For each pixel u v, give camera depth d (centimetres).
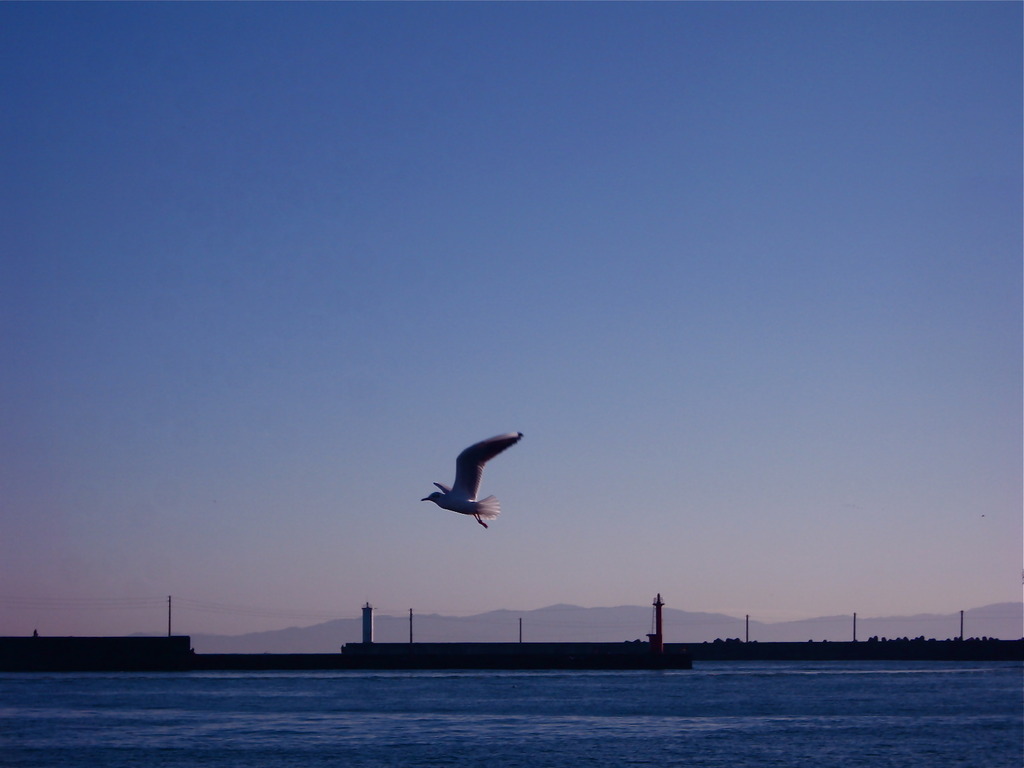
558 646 17162
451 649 17062
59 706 9688
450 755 6862
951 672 15375
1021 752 7062
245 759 6712
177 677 13925
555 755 6862
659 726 8256
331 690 11612
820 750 7100
